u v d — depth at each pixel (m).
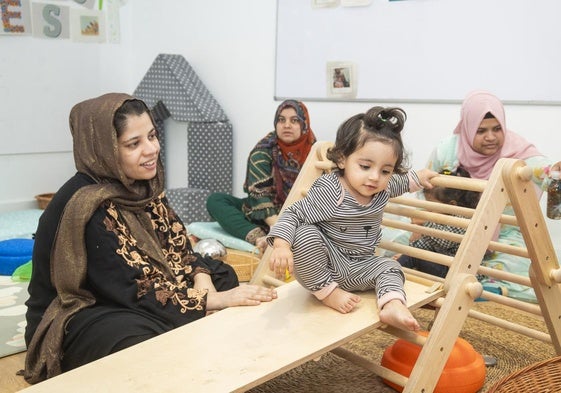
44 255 1.66
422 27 2.93
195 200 3.62
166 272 1.71
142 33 4.26
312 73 3.40
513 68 2.68
